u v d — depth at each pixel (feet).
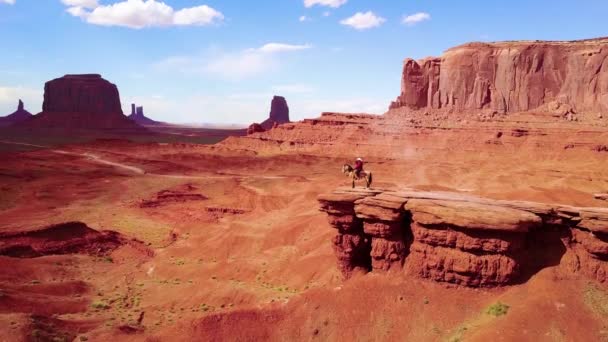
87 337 136.46
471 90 647.97
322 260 181.16
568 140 483.92
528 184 401.08
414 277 125.49
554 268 116.06
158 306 178.19
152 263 239.71
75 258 238.68
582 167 429.38
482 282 116.57
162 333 126.41
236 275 203.72
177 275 219.20
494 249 114.62
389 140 606.55
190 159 641.81
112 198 409.90
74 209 362.94
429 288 122.21
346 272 139.03
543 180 407.85
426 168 493.77
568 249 117.80
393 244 129.08
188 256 248.73
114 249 266.77
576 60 588.50
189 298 180.65
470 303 115.96
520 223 111.96
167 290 196.03
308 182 443.32
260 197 382.83
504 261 114.62
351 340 118.01
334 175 500.33
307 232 239.09
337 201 135.23
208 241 261.03
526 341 101.14
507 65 624.59
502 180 419.95
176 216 343.05
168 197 401.90
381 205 128.06
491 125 552.00
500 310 110.11
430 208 120.67
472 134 549.95
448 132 570.46
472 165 485.56
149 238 287.89
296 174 533.55
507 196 312.09
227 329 123.65
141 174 536.42
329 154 619.26
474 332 106.83
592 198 299.79
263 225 271.28
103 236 272.10
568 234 118.52
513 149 510.99
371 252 132.57
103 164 601.62
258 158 629.92
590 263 114.52
